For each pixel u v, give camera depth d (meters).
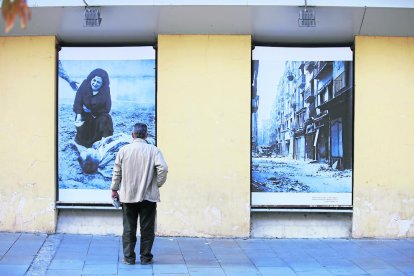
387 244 8.12
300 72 8.45
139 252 7.43
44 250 7.37
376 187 8.39
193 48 8.23
